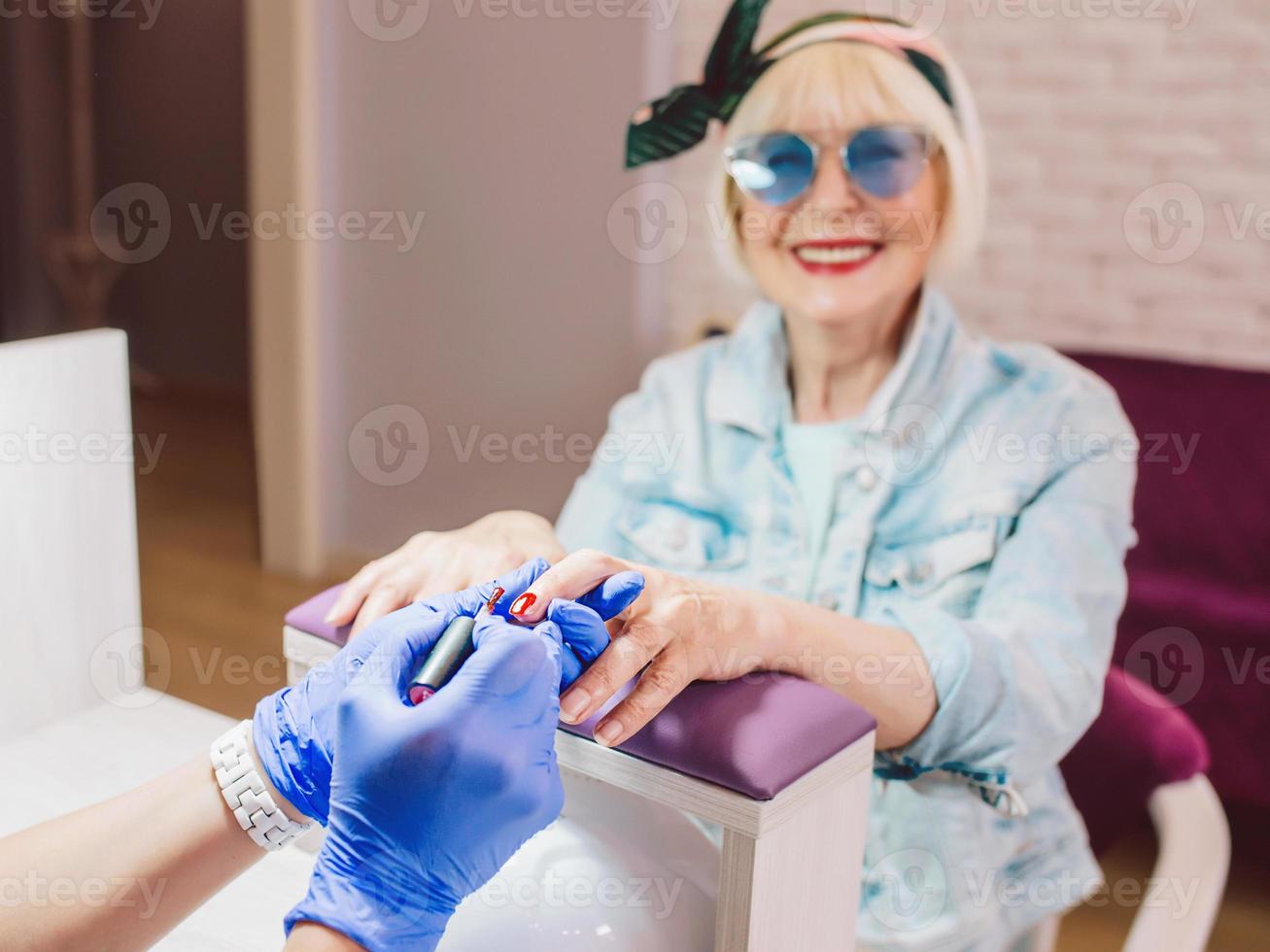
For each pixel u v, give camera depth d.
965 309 2.33
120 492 1.06
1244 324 2.13
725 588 0.76
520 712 0.57
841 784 0.66
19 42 4.20
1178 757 1.48
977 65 2.23
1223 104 2.08
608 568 0.69
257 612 2.65
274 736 0.63
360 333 2.74
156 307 4.44
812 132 1.64
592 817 0.72
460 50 2.50
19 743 0.98
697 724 0.63
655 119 2.30
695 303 2.38
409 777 0.55
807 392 1.60
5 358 0.95
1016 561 1.39
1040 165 2.23
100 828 0.63
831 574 1.51
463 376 2.66
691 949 0.65
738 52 1.88
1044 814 1.41
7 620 0.98
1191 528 1.93
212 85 4.14
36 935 0.60
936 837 1.36
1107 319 2.23
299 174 2.66
